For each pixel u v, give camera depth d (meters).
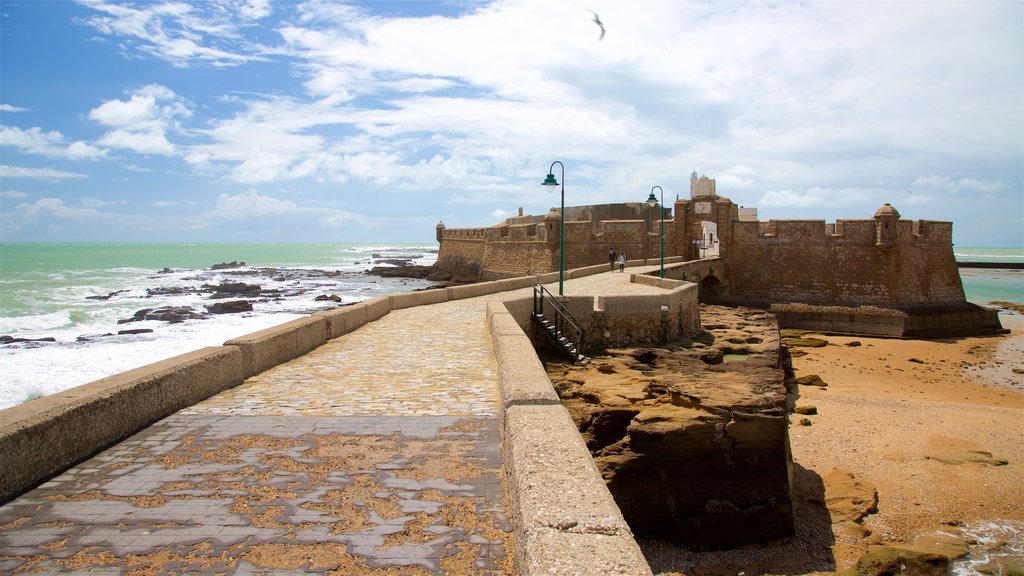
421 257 168.50
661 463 13.00
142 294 60.38
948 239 49.00
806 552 12.93
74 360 29.92
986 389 27.94
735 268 49.16
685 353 20.19
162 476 5.60
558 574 2.99
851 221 46.22
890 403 23.92
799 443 19.25
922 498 15.41
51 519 4.80
